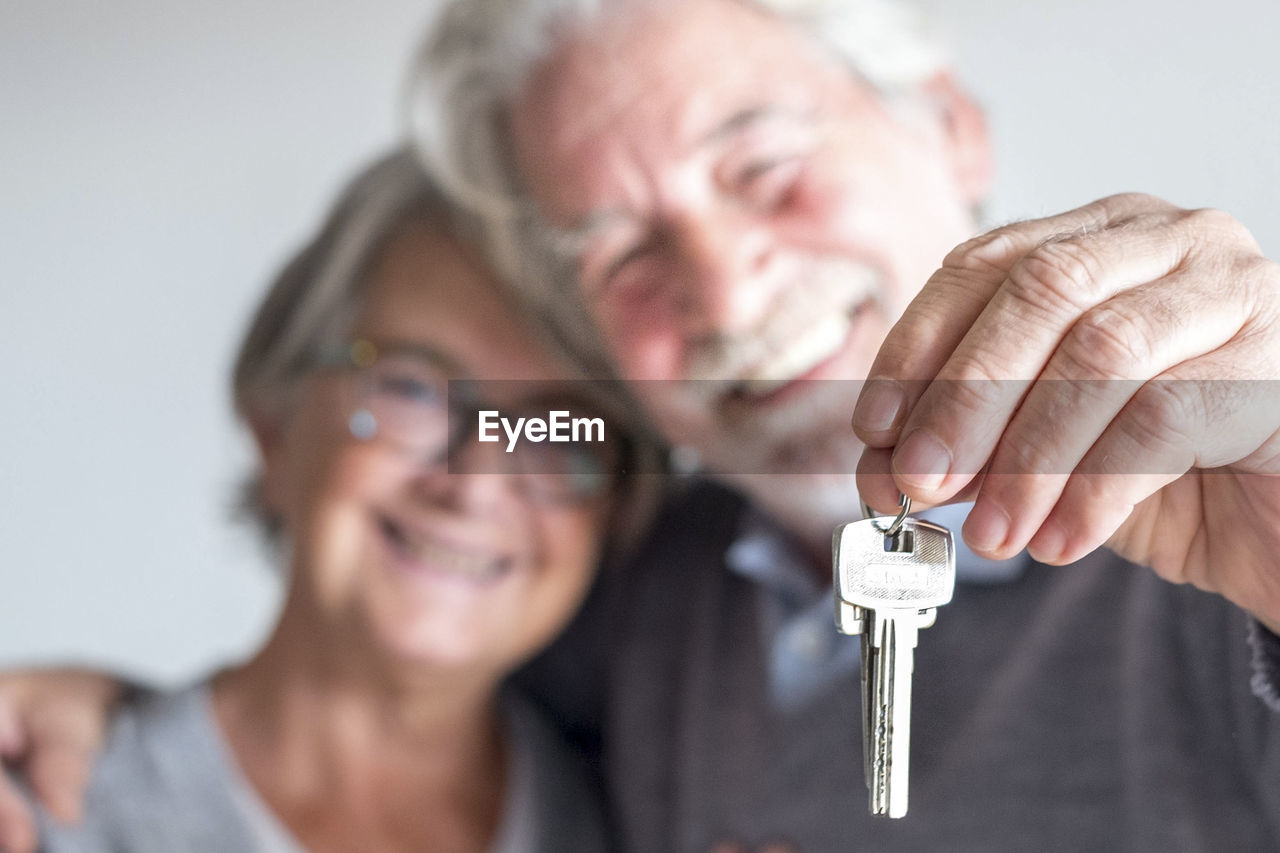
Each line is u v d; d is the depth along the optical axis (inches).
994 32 37.5
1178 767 32.2
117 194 38.5
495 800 37.2
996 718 34.9
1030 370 15.0
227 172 38.6
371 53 38.6
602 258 38.3
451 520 37.7
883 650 16.7
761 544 38.0
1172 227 17.1
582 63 38.2
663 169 38.2
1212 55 36.7
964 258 17.0
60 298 38.3
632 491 38.2
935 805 35.2
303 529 38.0
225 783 37.2
